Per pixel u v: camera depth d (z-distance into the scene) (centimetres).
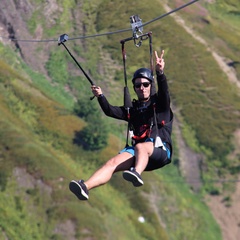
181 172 14225
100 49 17375
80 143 14012
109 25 17988
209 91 16800
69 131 14238
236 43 18775
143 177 13325
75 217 11300
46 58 16838
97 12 18338
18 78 15462
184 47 17925
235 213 13338
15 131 13450
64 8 18088
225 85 17075
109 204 12169
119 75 16700
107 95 16100
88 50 17288
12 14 17338
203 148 15000
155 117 2364
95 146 13988
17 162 12431
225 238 12669
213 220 13062
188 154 14788
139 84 2373
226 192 13812
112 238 11194
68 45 17338
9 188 11838
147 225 12038
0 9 17312
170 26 18450
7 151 12700
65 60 16938
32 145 13138
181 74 17188
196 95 16625
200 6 19900
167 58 17538
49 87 15938
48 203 11644
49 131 14125
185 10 19350
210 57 17862
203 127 15612
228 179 14188
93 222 11331
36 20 17538
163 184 13450
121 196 12625
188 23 18925
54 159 12975
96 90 2447
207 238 12438
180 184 13838
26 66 16438
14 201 11606
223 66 17700
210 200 13600
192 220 12712
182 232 12312
